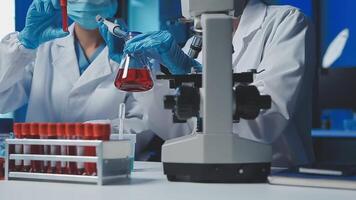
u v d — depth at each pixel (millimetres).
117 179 892
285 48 1698
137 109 1908
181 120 931
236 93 883
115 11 1926
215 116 855
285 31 1751
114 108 1959
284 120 1613
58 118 2045
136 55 994
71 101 2023
